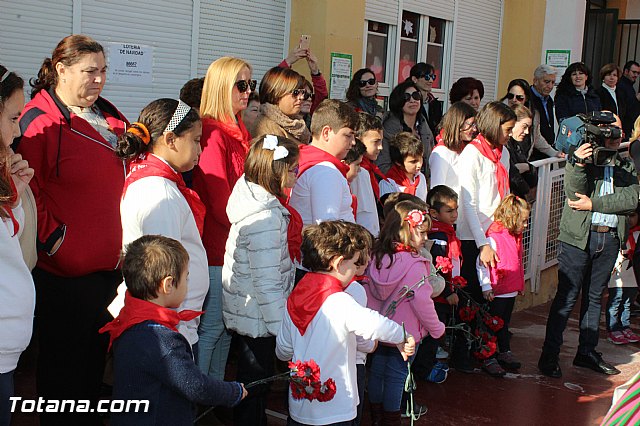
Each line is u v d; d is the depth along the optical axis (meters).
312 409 3.15
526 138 6.78
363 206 4.43
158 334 2.56
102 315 3.41
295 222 3.50
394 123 5.55
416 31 8.57
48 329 3.38
